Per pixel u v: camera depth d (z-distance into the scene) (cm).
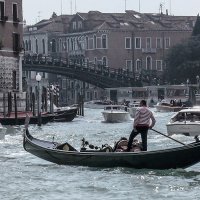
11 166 3672
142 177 3216
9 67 9106
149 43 16975
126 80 14188
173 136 5394
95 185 3069
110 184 3088
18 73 9319
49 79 17688
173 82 14812
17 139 5350
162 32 17050
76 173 3366
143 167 3338
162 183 3089
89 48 16900
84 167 3491
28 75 17750
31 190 2984
